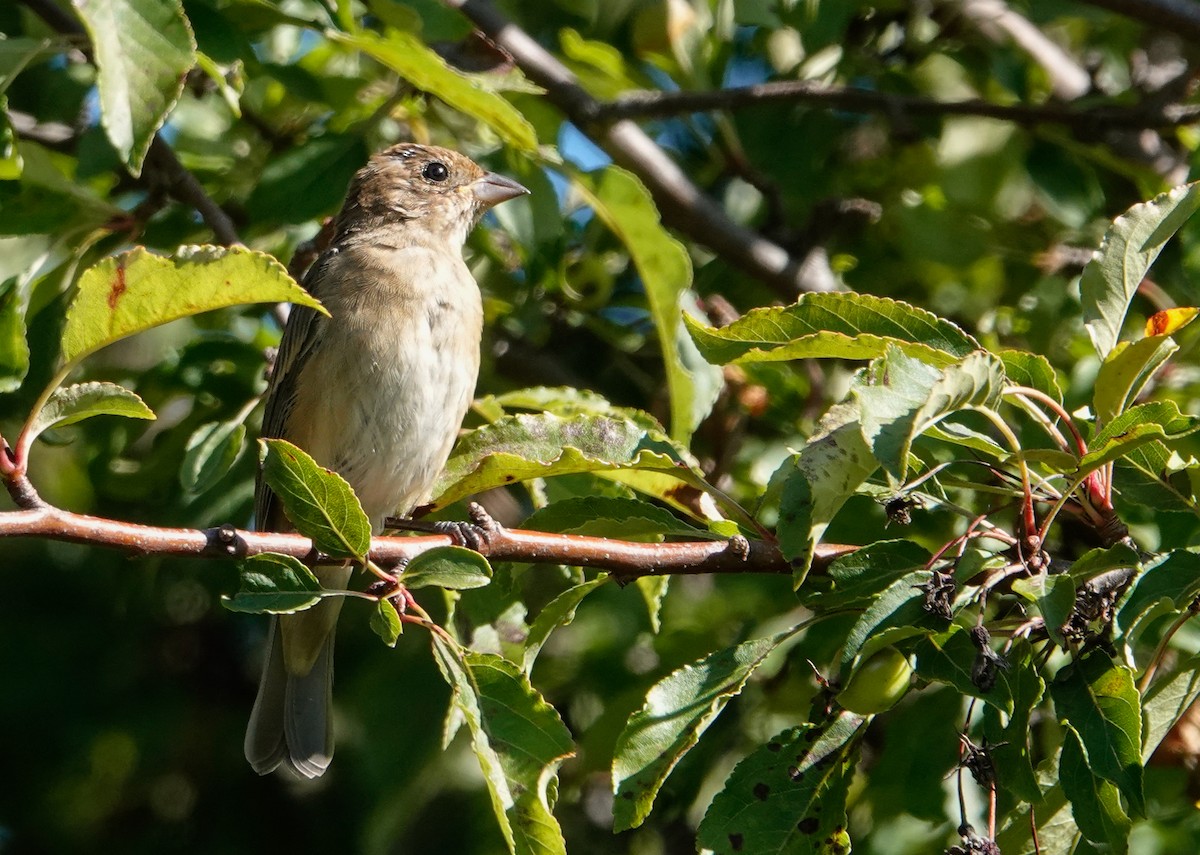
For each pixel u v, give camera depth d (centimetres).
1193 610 634
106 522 586
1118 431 607
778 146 1211
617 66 1197
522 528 709
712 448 1091
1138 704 576
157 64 679
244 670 1427
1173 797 913
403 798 1109
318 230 1109
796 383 1128
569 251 1232
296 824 1379
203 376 1063
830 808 650
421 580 606
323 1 979
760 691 1046
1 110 867
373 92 1095
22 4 989
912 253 1151
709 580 1222
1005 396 658
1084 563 619
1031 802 592
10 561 1371
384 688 1128
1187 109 1149
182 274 562
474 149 1159
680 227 1201
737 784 654
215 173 1122
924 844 1033
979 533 633
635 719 622
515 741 600
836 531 948
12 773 1370
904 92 1240
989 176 1206
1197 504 668
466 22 1012
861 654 592
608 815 1281
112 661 1385
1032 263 1201
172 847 1366
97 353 1235
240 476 1037
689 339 923
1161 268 1167
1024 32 1302
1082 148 1178
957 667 602
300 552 623
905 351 633
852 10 1142
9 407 1007
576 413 803
